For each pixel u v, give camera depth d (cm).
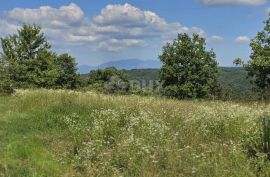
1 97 2384
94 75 8288
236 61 2614
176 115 1417
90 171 962
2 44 4828
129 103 1712
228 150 1027
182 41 3934
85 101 1812
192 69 3878
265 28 2527
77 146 1133
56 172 963
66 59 6569
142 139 1077
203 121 1284
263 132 1012
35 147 1140
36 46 4916
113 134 1188
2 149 1112
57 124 1473
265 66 2489
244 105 1719
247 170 870
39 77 4812
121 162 977
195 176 897
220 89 3859
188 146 1027
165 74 3912
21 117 1612
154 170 941
